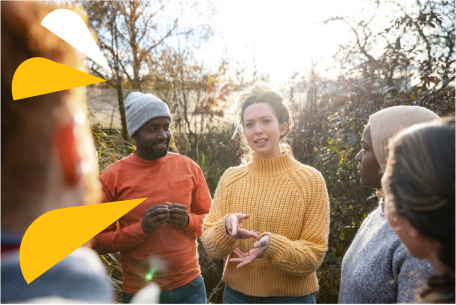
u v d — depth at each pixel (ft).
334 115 13.78
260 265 5.98
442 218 2.23
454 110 11.01
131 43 19.15
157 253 6.84
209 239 6.10
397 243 3.92
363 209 12.67
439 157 2.27
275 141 6.32
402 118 4.58
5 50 1.49
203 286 7.56
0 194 1.47
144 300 1.68
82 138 1.76
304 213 6.09
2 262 1.45
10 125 1.47
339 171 13.44
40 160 1.54
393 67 13.52
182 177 7.31
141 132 7.01
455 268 2.25
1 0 1.52
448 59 12.81
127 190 6.97
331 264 12.44
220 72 17.81
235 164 15.67
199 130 17.39
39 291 1.45
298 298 5.97
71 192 1.68
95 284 1.60
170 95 17.93
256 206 6.17
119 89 19.43
